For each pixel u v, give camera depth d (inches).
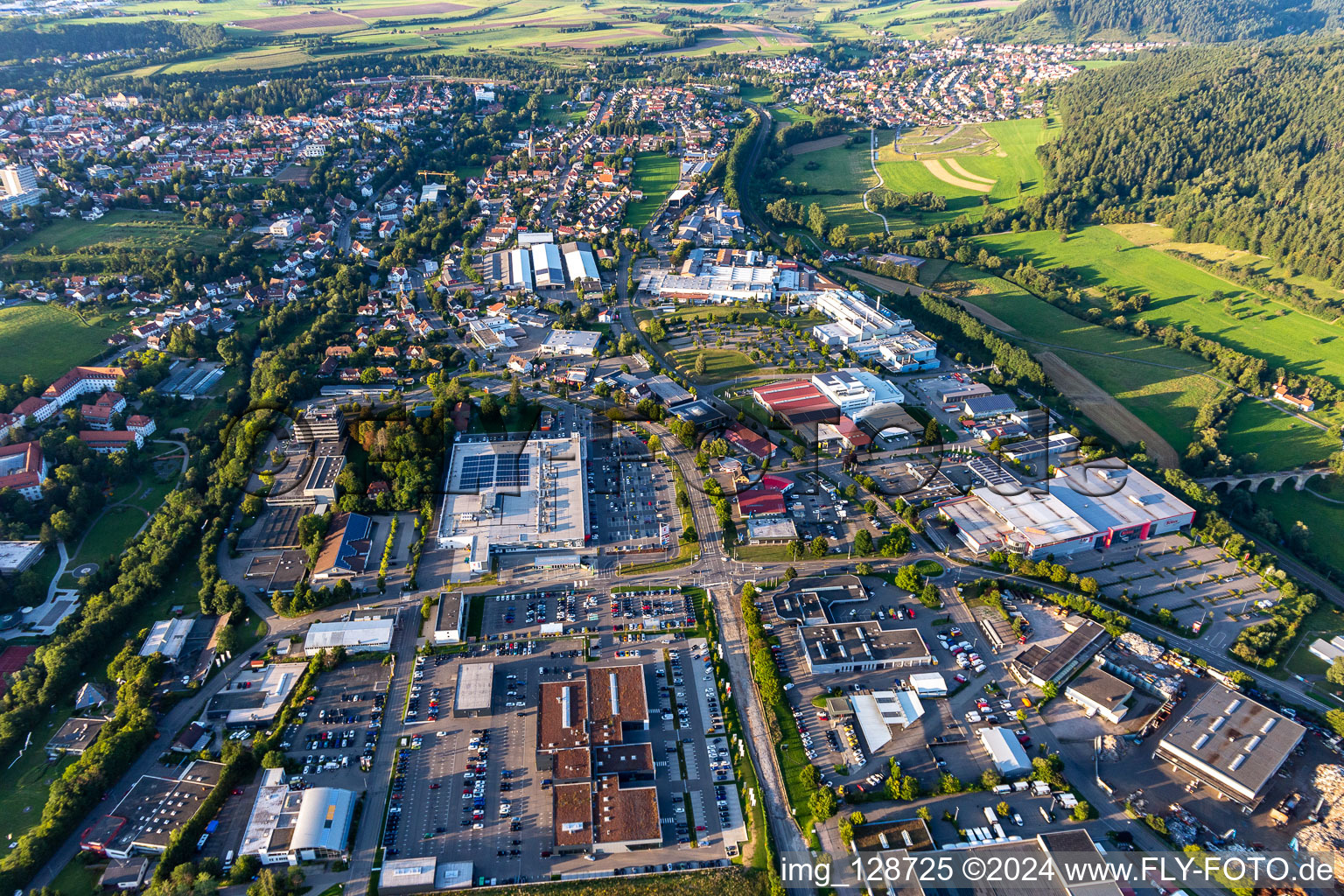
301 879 7509.8
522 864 7736.2
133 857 7795.3
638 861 7760.8
